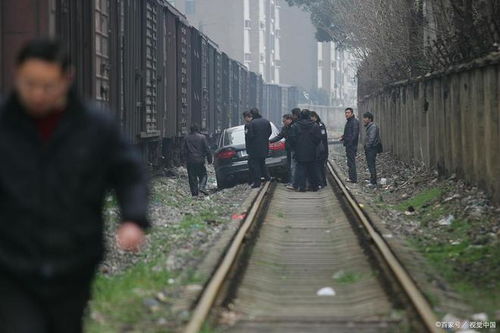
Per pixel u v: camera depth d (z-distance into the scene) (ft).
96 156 37.63
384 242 109.09
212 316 70.13
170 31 255.91
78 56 137.39
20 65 35.58
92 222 38.14
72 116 37.24
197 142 205.87
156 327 67.21
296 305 81.30
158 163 241.35
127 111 184.96
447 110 183.93
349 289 89.04
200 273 91.91
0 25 115.34
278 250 119.65
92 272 38.52
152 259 107.14
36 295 37.42
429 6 240.32
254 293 85.51
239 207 169.17
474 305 78.38
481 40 161.79
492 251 105.50
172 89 260.42
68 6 130.21
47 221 37.01
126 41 183.83
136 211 37.52
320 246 123.54
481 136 150.92
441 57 193.36
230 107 426.10
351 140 227.40
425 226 136.36
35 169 36.88
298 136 210.38
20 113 36.70
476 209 137.18
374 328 69.10
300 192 213.05
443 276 93.25
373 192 204.03
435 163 204.54
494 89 139.95
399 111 279.28
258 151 212.02
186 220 150.71
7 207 37.06
